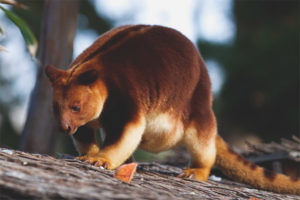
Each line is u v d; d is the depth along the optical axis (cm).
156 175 775
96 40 861
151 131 841
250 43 3519
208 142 870
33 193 439
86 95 751
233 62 3375
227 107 3403
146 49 824
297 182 895
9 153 615
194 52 891
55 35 1508
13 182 453
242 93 3372
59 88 754
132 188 538
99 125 809
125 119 775
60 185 472
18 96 3409
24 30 782
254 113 3366
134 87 792
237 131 3384
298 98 3231
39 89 1500
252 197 698
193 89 869
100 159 721
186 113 861
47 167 545
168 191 593
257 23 3616
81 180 517
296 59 3250
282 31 3428
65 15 1515
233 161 914
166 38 859
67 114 740
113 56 802
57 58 1504
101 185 509
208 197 607
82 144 816
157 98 819
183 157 1159
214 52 3522
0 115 3344
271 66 3303
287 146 1105
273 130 3316
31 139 1493
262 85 3331
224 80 3422
